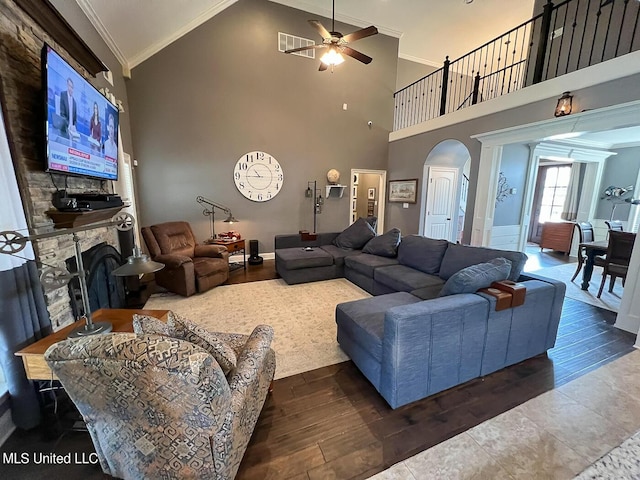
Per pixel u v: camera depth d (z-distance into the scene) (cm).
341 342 238
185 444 107
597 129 307
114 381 98
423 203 593
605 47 343
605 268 365
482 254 282
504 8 547
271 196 563
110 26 335
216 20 478
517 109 388
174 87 469
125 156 408
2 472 136
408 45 679
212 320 302
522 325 215
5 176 146
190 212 508
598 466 139
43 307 171
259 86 523
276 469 139
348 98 605
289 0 518
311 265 424
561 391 194
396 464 141
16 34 166
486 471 137
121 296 336
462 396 189
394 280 319
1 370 156
